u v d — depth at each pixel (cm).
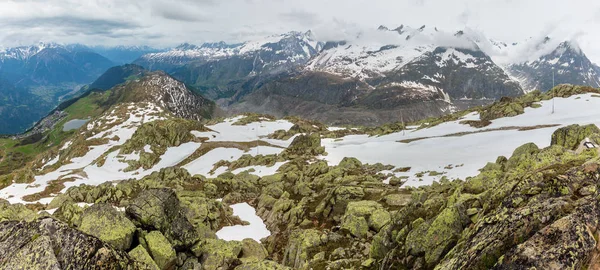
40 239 1691
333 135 15612
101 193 7238
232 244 3359
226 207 6081
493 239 1455
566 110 10569
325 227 4647
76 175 11781
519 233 1398
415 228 2331
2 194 9288
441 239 2012
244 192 7281
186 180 8656
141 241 2716
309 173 7700
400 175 6600
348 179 6450
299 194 6506
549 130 8162
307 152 10756
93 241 1748
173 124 15812
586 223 1265
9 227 1803
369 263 2650
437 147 8994
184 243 3036
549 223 1370
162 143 14650
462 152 7794
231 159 12325
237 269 2823
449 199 2423
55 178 11431
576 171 1650
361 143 12375
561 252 1190
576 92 12531
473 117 13000
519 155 4694
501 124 10719
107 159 13900
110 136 18888
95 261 1686
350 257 3150
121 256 1780
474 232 1630
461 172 5991
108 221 2631
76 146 17562
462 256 1538
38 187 9881
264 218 5647
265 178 7938
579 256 1172
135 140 14888
